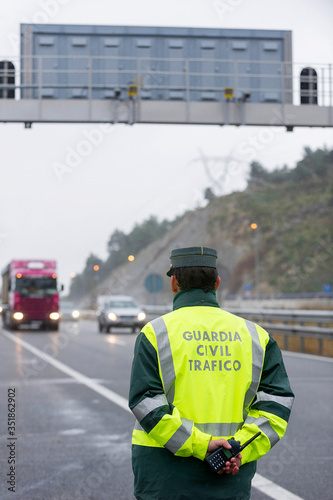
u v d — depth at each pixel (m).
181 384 4.75
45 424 14.21
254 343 4.98
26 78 31.20
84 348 34.81
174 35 32.25
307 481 9.88
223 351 4.86
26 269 56.22
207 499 4.60
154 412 4.56
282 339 33.31
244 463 4.71
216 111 29.58
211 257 5.14
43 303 55.78
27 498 9.08
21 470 10.55
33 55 31.56
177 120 29.30
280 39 32.78
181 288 5.13
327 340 29.05
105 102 28.95
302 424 14.03
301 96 30.86
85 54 31.84
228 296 125.94
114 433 13.33
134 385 4.72
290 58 32.69
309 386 19.30
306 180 155.88
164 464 4.68
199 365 4.79
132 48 32.09
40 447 12.11
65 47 31.80
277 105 29.80
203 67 32.25
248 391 4.88
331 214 137.25
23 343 39.22
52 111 28.78
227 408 4.76
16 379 21.81
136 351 4.84
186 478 4.62
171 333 4.85
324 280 115.75
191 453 4.55
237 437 4.65
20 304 55.59
